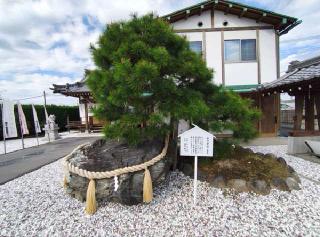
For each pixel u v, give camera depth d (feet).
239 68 34.60
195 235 8.60
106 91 11.19
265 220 9.45
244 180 12.13
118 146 12.85
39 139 42.88
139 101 11.10
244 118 13.62
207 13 34.42
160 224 9.38
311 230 8.65
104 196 10.61
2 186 14.52
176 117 10.71
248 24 34.42
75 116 66.90
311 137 21.03
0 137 44.47
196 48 34.65
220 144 14.60
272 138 31.73
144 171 10.78
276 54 34.35
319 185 12.91
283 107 65.51
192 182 12.85
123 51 10.65
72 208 10.96
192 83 12.71
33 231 9.12
